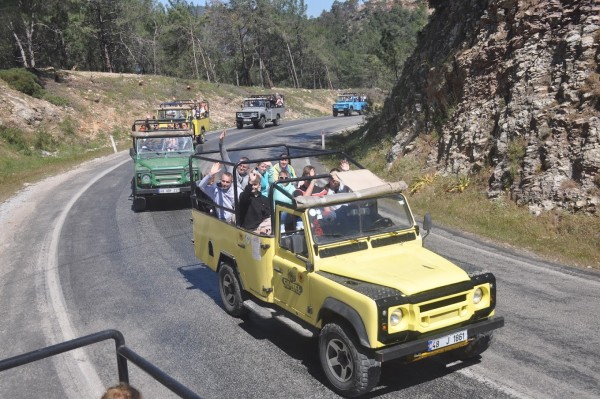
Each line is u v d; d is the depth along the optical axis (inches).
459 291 238.7
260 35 3535.9
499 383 249.6
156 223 611.2
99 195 786.2
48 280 428.5
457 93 751.7
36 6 1870.1
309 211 265.9
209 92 2438.5
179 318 347.3
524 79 621.9
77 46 2632.9
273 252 293.4
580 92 553.3
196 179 685.3
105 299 384.5
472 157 655.8
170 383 130.6
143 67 3068.4
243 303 319.0
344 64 4598.9
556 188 523.2
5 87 1471.5
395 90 1071.0
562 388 242.8
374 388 250.5
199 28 3265.3
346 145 1217.4
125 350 147.3
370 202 279.6
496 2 708.7
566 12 609.6
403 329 227.0
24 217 655.1
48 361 294.2
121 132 1726.1
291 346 302.7
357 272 247.0
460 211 586.2
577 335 295.9
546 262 430.3
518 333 300.7
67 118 1567.4
